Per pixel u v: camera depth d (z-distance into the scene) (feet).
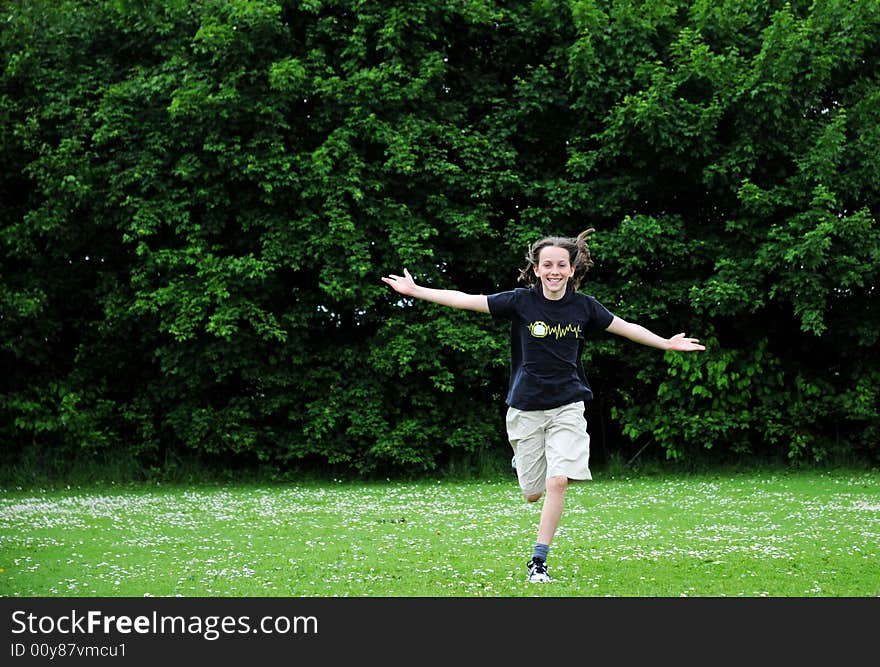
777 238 94.02
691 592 38.50
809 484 88.63
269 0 94.94
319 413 96.58
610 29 98.63
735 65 97.14
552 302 41.14
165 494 85.56
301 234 95.55
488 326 99.30
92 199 94.48
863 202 99.19
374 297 98.73
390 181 97.40
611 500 76.54
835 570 43.11
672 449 101.09
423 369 96.43
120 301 95.09
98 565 45.50
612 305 99.45
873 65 103.30
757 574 42.11
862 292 101.09
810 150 94.53
